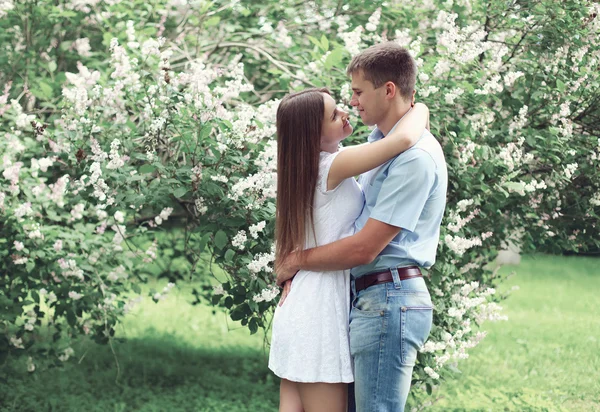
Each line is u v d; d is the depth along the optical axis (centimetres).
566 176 435
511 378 625
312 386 278
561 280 1214
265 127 383
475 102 434
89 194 393
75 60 584
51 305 496
